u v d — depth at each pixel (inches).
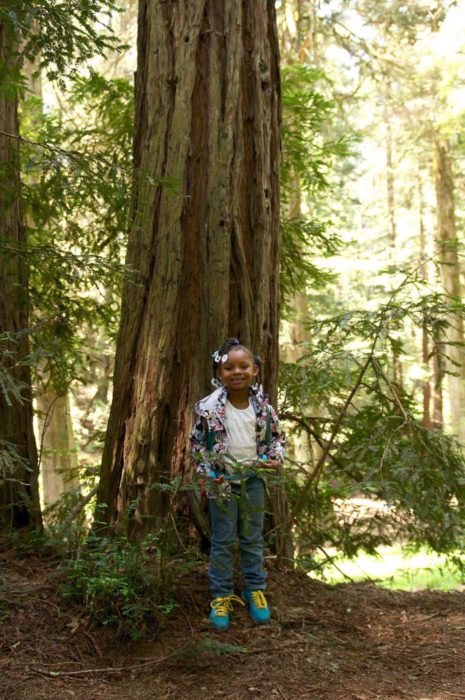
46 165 142.4
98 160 150.3
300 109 275.3
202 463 128.6
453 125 568.4
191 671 116.0
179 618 131.1
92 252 231.3
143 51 169.9
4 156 183.5
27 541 161.2
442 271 603.5
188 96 162.1
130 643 123.3
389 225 930.7
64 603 131.0
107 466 162.4
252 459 132.6
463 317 163.9
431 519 156.8
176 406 158.4
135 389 161.0
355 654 126.4
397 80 579.2
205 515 153.4
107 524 155.9
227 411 134.7
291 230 259.9
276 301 171.3
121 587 127.2
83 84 247.0
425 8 594.2
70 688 109.0
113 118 251.3
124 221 161.5
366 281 745.0
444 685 114.3
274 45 174.4
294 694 109.3
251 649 124.2
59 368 213.5
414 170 803.4
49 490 398.9
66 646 120.0
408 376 698.8
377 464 159.9
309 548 188.9
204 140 162.6
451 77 530.3
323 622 140.3
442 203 662.5
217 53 163.5
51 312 200.5
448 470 156.9
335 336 173.9
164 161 162.6
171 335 158.9
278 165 174.2
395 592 176.4
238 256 161.8
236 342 135.9
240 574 146.6
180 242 160.6
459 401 633.6
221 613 130.3
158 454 156.9
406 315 158.2
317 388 184.5
